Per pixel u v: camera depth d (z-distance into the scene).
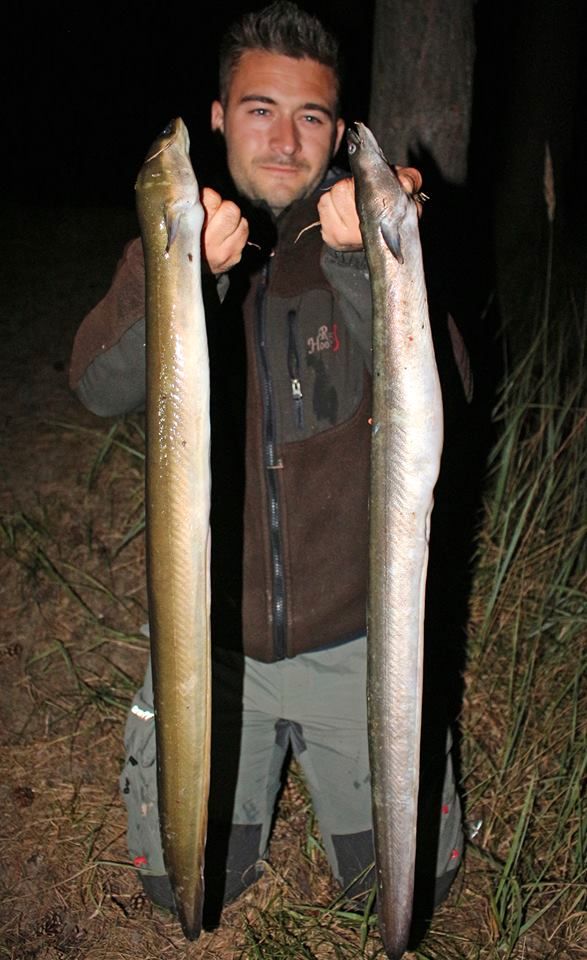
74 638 3.79
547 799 3.16
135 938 2.80
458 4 3.62
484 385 4.63
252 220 2.50
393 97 3.76
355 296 2.04
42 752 3.35
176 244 1.72
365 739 2.73
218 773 2.83
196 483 1.82
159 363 1.77
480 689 3.56
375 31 3.78
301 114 2.36
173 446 1.80
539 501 4.13
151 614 1.93
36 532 4.23
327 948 2.75
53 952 2.76
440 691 3.15
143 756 2.74
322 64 2.34
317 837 3.08
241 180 2.43
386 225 1.69
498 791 3.17
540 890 2.87
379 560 1.86
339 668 2.71
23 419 5.07
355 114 7.59
